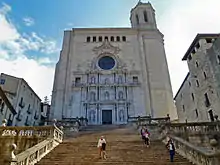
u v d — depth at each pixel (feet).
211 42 104.63
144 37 154.92
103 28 158.20
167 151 47.85
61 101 127.13
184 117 130.41
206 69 99.55
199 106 107.04
